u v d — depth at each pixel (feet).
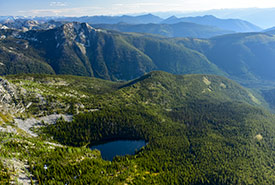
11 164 380.99
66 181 393.91
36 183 363.97
